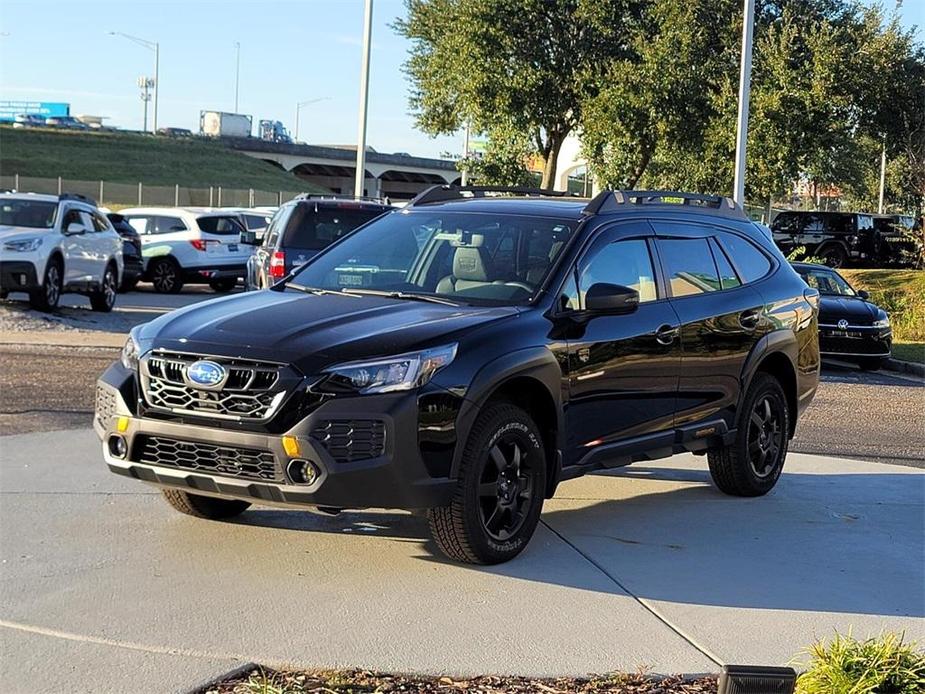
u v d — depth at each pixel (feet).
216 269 91.04
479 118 115.75
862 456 33.32
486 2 110.83
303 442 17.74
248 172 373.81
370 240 23.93
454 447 18.63
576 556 21.03
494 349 19.36
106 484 24.72
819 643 14.87
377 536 21.66
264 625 16.63
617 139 107.96
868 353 60.85
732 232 26.86
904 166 123.54
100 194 294.05
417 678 14.94
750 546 22.36
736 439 25.80
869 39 104.37
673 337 23.54
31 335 52.60
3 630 16.07
